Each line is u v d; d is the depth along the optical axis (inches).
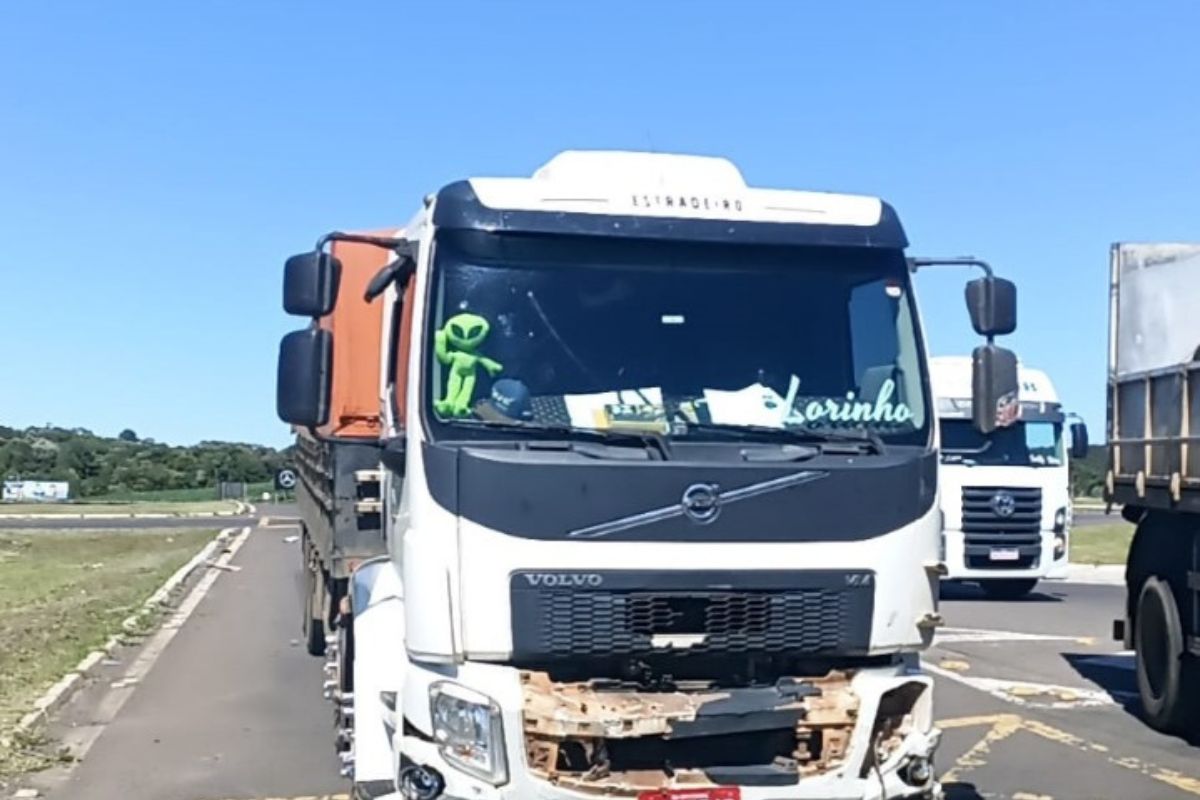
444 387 252.7
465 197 261.3
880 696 250.4
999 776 388.2
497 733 239.0
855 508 252.4
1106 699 512.4
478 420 250.7
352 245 409.1
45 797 370.3
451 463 245.9
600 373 256.8
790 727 246.8
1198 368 410.6
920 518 257.3
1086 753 418.6
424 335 254.8
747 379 259.8
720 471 247.6
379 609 279.6
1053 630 726.5
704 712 241.4
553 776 239.0
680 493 245.9
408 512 254.2
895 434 262.1
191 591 981.2
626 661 246.4
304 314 269.4
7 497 3304.6
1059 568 867.4
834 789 246.7
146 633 717.9
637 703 241.8
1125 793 369.4
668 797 238.5
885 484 254.4
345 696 336.5
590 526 243.4
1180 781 382.6
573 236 262.1
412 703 248.2
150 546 1583.4
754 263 266.8
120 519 2283.5
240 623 773.9
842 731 249.3
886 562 253.1
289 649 658.2
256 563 1279.5
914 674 256.1
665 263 264.1
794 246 267.9
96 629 705.6
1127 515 477.1
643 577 243.6
